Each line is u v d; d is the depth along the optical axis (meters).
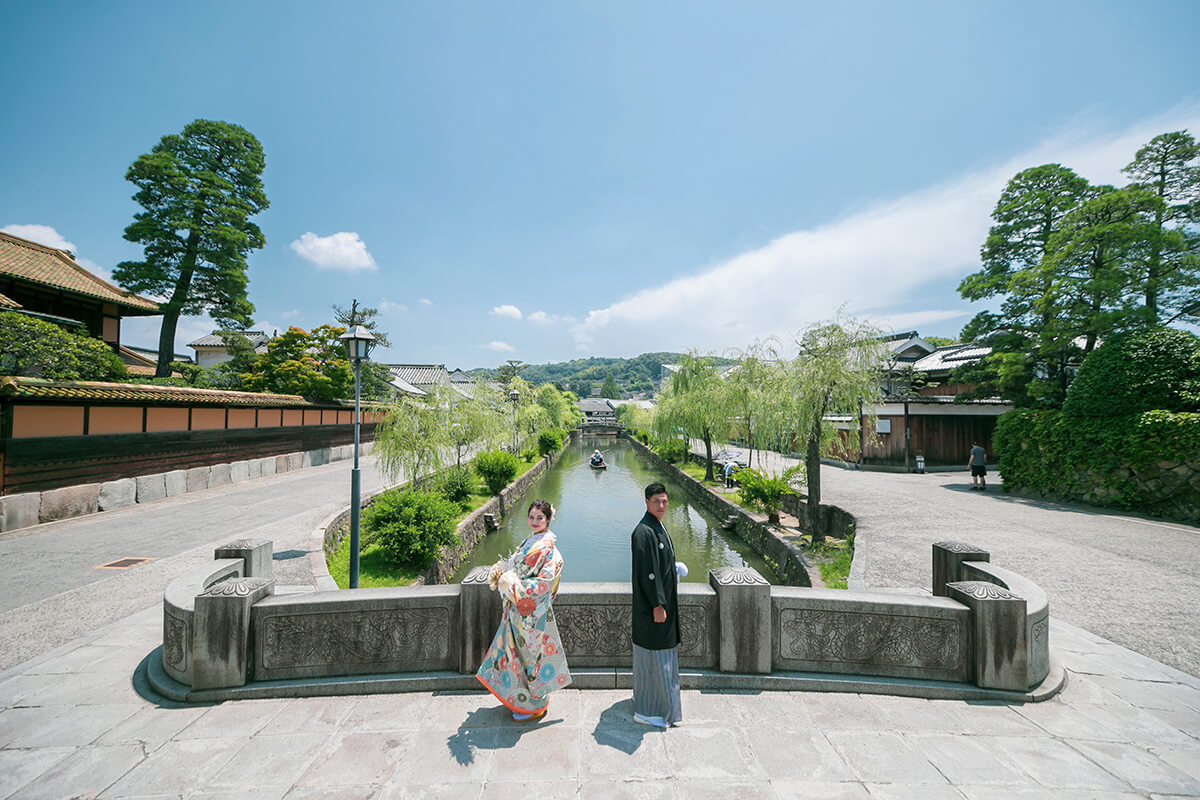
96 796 2.35
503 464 16.62
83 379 12.31
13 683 3.51
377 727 2.92
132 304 17.92
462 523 11.77
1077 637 4.36
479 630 3.38
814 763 2.57
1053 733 2.86
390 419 11.48
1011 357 14.97
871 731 2.87
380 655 3.42
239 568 4.23
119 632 4.50
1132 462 9.94
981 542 7.87
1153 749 2.71
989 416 19.50
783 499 12.88
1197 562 6.70
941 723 2.95
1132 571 6.33
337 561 8.54
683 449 26.47
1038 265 15.23
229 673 3.26
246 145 23.09
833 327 9.58
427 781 2.44
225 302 22.78
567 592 3.49
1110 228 11.91
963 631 3.33
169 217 20.53
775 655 3.45
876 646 3.39
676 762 2.58
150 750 2.71
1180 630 4.59
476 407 15.53
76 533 8.91
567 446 50.78
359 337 6.81
